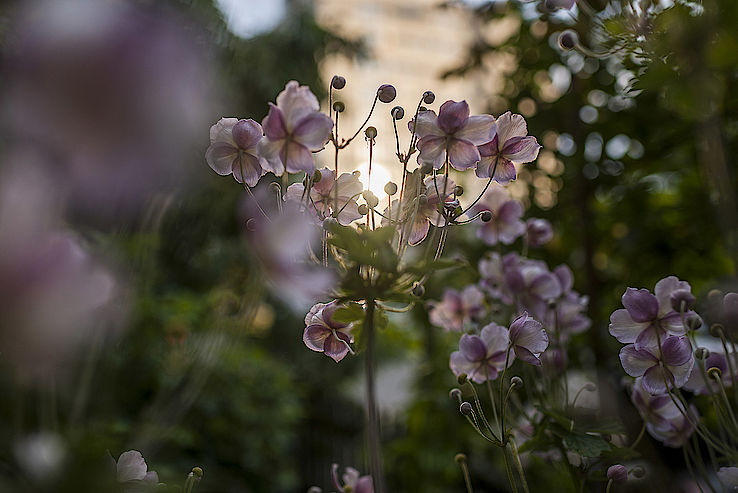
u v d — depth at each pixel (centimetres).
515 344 65
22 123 27
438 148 62
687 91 61
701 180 112
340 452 326
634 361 64
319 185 64
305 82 288
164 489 54
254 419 225
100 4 28
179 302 175
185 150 29
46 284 33
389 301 58
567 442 67
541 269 81
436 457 174
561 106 131
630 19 65
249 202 52
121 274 51
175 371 103
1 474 41
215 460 204
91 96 27
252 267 82
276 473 240
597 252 132
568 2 70
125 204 29
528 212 132
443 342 178
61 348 34
